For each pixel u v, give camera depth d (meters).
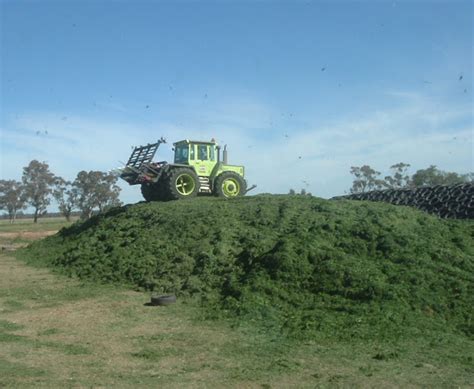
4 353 6.60
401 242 10.31
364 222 11.32
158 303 9.45
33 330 7.83
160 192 17.58
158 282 10.77
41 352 6.66
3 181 60.25
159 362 6.28
